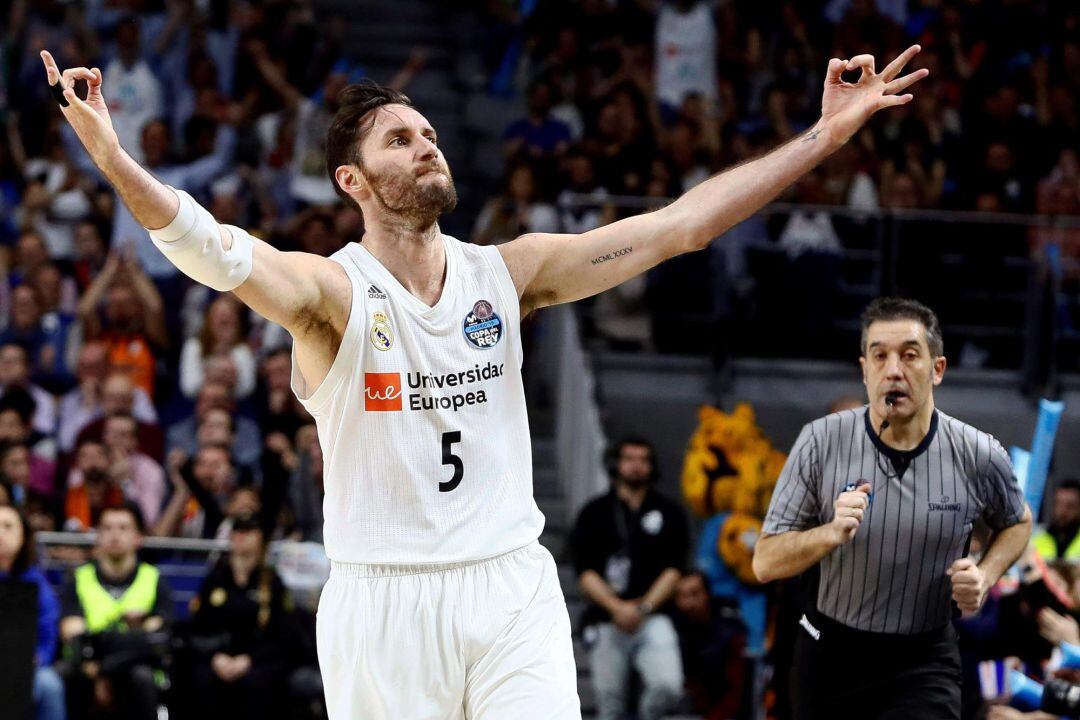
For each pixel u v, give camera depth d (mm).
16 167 32375
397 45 38812
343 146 8711
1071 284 29625
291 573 21609
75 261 29156
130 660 19750
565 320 28766
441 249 8773
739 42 35438
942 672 11328
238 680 20016
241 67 33125
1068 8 34938
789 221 29109
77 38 34500
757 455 23531
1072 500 22328
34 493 23547
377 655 8453
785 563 11047
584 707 23547
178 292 28938
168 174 30641
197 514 24016
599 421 25797
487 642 8508
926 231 29219
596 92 33281
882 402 11117
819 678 11555
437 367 8523
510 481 8758
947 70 34062
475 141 36531
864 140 31797
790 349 29078
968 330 29453
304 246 29156
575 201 28750
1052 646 15758
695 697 21609
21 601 16094
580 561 21750
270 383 26250
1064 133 32812
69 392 27188
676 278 28969
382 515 8477
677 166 30734
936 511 11164
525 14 37562
